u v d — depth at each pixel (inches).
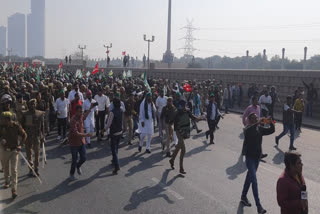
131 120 449.1
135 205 247.1
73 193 269.3
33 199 255.4
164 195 268.4
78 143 297.6
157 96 515.2
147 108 403.5
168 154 391.5
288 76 861.2
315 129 630.5
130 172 328.2
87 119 428.1
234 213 236.5
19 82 740.7
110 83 834.2
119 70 1856.5
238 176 321.7
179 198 262.5
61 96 442.3
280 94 885.8
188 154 407.2
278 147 457.1
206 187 289.1
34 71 1317.7
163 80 866.1
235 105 1021.2
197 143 472.7
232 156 399.5
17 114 377.7
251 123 249.4
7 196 260.2
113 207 242.8
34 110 304.5
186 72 1334.9
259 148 246.5
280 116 786.2
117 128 319.6
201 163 367.2
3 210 234.7
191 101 576.7
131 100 448.8
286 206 150.3
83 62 2267.5
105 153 401.1
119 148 430.6
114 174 320.5
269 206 250.5
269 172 338.3
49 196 262.1
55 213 231.5
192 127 596.4
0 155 257.3
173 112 356.2
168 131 388.2
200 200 259.3
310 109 778.8
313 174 336.5
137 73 1724.9
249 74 1004.6
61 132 504.4
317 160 391.5
